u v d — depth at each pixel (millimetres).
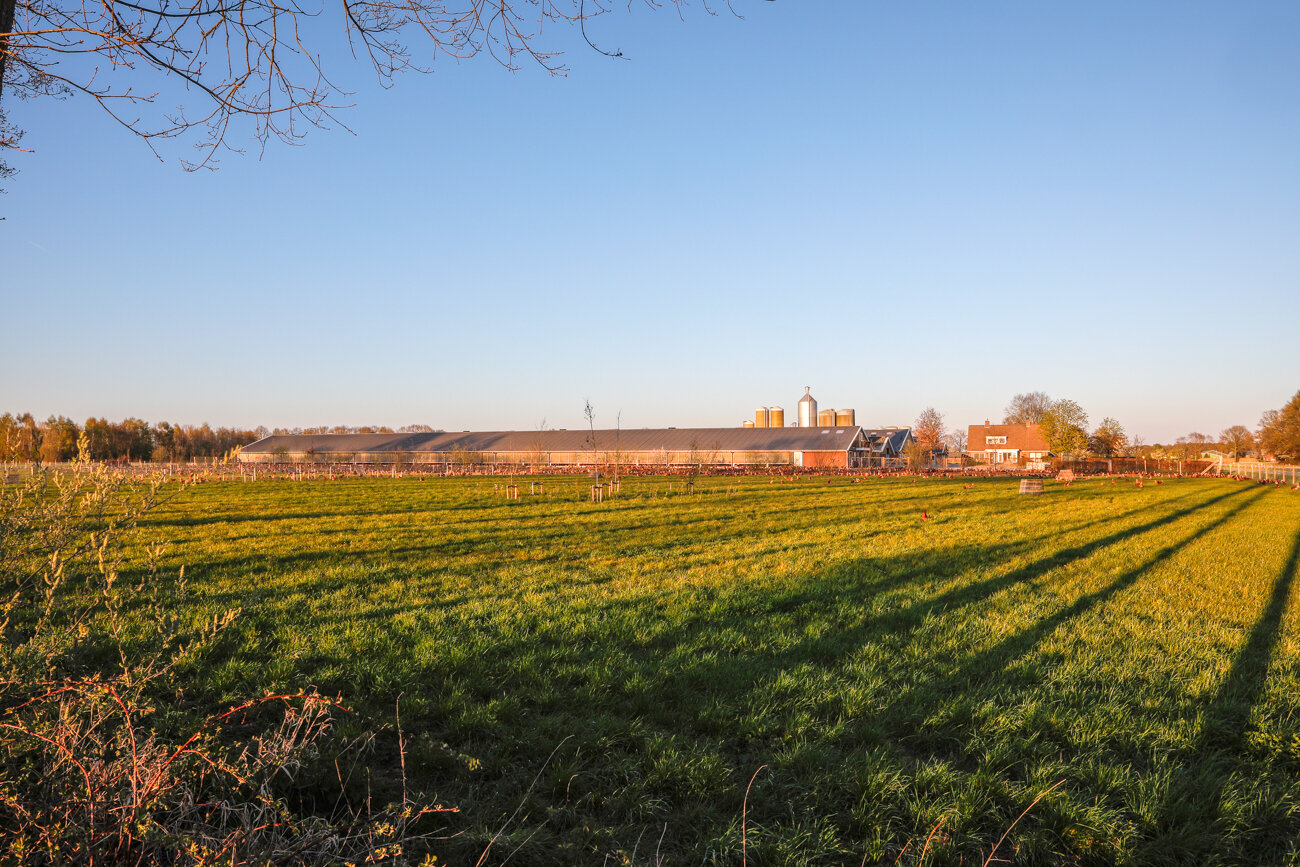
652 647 8055
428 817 4352
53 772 3188
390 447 95750
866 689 6430
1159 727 5645
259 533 18250
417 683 6566
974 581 11930
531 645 7891
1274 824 4430
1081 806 4398
